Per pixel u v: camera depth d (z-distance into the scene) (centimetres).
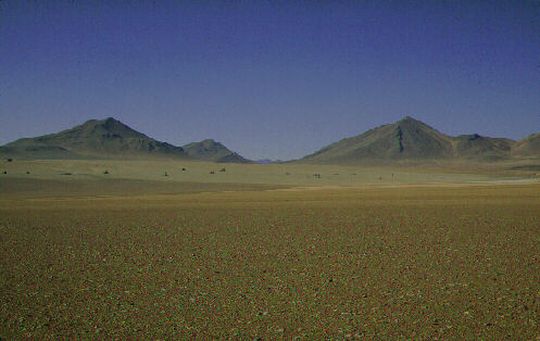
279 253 2134
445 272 1708
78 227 3266
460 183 12631
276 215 3844
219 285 1606
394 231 2766
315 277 1675
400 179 14450
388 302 1381
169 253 2203
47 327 1251
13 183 9962
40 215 4178
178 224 3344
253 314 1315
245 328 1220
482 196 5816
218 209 4538
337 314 1298
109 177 12006
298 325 1229
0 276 1780
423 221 3234
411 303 1369
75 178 11400
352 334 1167
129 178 12025
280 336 1168
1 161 13725
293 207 4622
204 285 1609
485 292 1456
